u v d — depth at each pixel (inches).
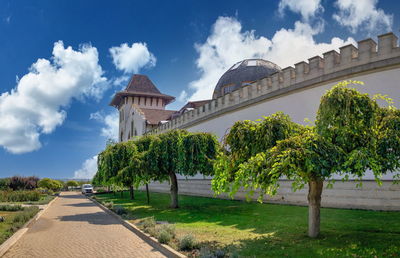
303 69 663.8
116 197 1330.0
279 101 719.7
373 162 267.7
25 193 1216.8
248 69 1104.2
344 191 561.9
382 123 307.6
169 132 730.8
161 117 1808.6
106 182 1034.1
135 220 559.2
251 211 599.8
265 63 1139.3
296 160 268.8
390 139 287.6
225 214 579.5
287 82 699.4
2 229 459.2
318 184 339.0
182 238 328.5
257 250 294.8
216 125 966.4
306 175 293.7
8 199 1153.4
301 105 661.9
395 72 504.7
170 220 533.0
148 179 724.0
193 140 669.3
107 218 647.8
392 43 513.0
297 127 375.2
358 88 553.3
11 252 339.0
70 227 520.7
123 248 351.3
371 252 267.7
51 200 1246.9
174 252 301.3
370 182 525.7
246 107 828.0
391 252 265.0
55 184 2345.0
